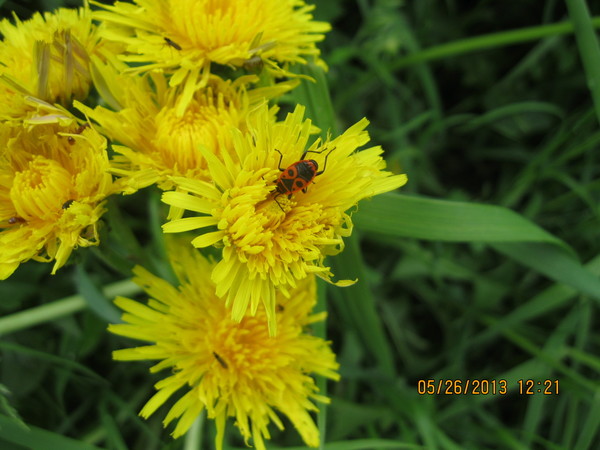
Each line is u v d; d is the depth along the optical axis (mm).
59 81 129
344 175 120
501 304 213
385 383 187
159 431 176
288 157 119
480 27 233
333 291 176
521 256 168
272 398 142
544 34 187
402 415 188
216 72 134
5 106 126
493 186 236
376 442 160
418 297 218
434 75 236
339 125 220
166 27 131
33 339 178
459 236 153
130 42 128
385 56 222
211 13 131
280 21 135
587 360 176
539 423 196
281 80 164
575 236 205
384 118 231
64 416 172
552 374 190
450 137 233
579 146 189
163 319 138
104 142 122
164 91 130
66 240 122
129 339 172
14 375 172
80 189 123
